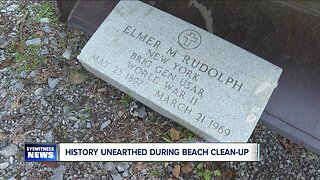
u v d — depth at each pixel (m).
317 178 1.09
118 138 1.12
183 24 1.14
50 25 1.28
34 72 1.20
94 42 1.13
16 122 1.13
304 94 1.07
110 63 1.11
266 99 1.04
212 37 1.12
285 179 1.09
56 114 1.15
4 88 1.18
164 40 1.12
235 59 1.09
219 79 1.07
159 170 1.08
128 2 1.17
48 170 1.07
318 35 1.10
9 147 1.10
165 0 1.20
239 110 1.04
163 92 1.07
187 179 1.07
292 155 1.12
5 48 1.24
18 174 1.07
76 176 1.07
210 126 1.04
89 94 1.18
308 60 1.09
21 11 1.31
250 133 1.03
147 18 1.15
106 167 1.08
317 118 1.05
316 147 1.04
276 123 1.07
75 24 1.23
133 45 1.12
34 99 1.17
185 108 1.05
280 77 1.09
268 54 1.12
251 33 1.14
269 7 1.14
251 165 1.10
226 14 1.16
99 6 1.22
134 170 1.08
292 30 1.12
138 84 1.09
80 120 1.14
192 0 1.18
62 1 1.26
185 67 1.09
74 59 1.23
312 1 1.09
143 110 1.15
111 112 1.15
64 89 1.18
